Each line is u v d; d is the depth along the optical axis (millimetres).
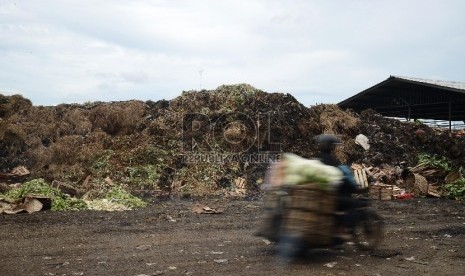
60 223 9969
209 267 6445
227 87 22797
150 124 21062
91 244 7895
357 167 19547
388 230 9852
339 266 6605
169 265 6520
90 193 14570
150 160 18750
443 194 17328
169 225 10031
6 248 7457
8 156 19141
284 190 6934
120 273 6035
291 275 6062
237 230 9539
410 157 21422
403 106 38438
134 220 10594
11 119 21172
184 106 21906
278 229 6980
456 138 23953
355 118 23234
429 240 8828
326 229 6734
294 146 20391
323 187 6777
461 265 6875
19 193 12836
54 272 6035
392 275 6203
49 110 22500
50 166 18516
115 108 21859
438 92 35094
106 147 19844
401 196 16469
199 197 15859
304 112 22188
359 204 7543
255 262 6770
